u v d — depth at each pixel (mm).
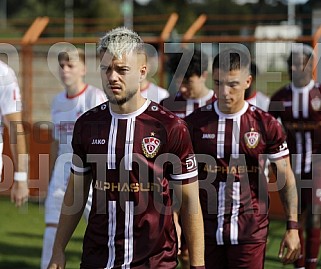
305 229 21219
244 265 15719
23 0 107062
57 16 97062
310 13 34031
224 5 66938
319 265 22531
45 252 19578
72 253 24625
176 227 14547
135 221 11977
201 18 30672
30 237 28250
